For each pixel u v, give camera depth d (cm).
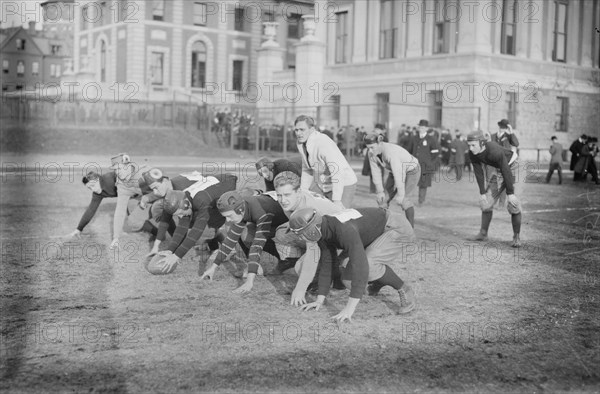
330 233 519
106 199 1360
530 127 3077
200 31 4116
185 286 638
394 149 871
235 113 3144
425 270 733
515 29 3108
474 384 416
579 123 3281
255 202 599
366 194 1547
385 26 3391
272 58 3478
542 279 693
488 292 637
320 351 466
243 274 672
